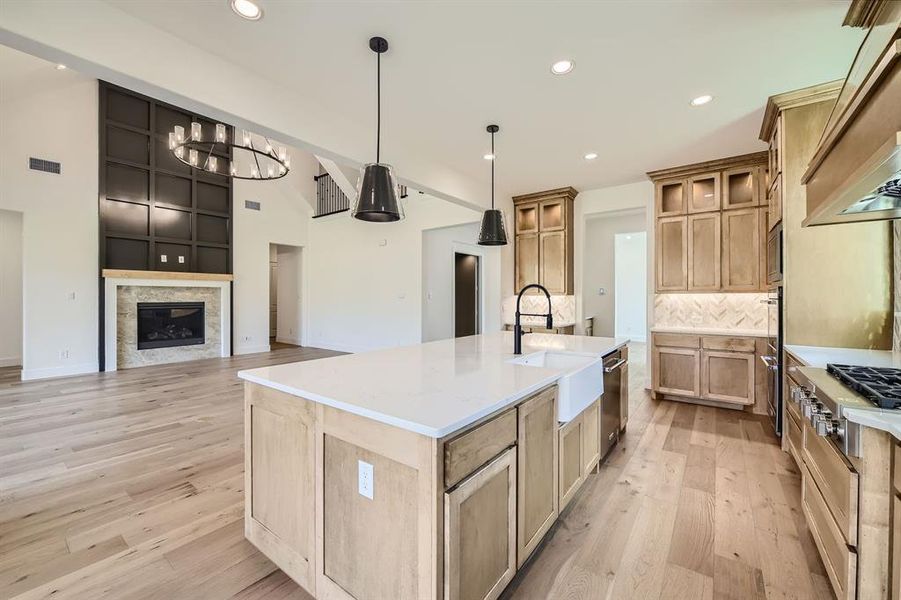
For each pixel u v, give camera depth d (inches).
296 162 331.0
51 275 217.9
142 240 247.6
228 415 154.2
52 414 154.8
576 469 87.7
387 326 291.1
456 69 101.8
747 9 80.0
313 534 61.4
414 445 48.4
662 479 103.8
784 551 75.2
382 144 140.4
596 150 157.8
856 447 52.0
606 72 102.8
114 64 80.2
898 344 102.5
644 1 78.0
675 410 165.0
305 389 62.9
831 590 65.2
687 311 191.0
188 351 273.9
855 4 73.4
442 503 47.6
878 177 55.8
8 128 203.6
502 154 161.9
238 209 300.5
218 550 75.1
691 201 176.7
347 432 56.1
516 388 64.1
